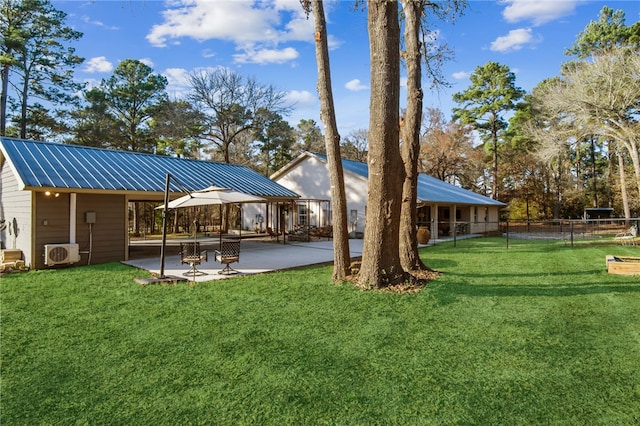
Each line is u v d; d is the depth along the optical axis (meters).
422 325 4.87
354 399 3.06
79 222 10.44
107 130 26.92
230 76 27.42
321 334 4.55
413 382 3.35
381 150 6.83
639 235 18.50
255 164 36.09
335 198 7.79
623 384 3.29
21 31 22.00
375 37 6.81
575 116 20.77
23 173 9.55
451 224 23.81
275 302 6.01
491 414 2.86
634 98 18.88
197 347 4.15
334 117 7.89
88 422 2.77
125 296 6.50
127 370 3.59
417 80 8.95
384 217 6.93
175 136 26.53
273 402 3.02
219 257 8.84
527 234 24.17
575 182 35.03
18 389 3.25
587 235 21.52
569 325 4.83
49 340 4.37
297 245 16.52
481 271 8.80
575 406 2.96
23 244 10.21
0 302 6.11
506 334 4.52
